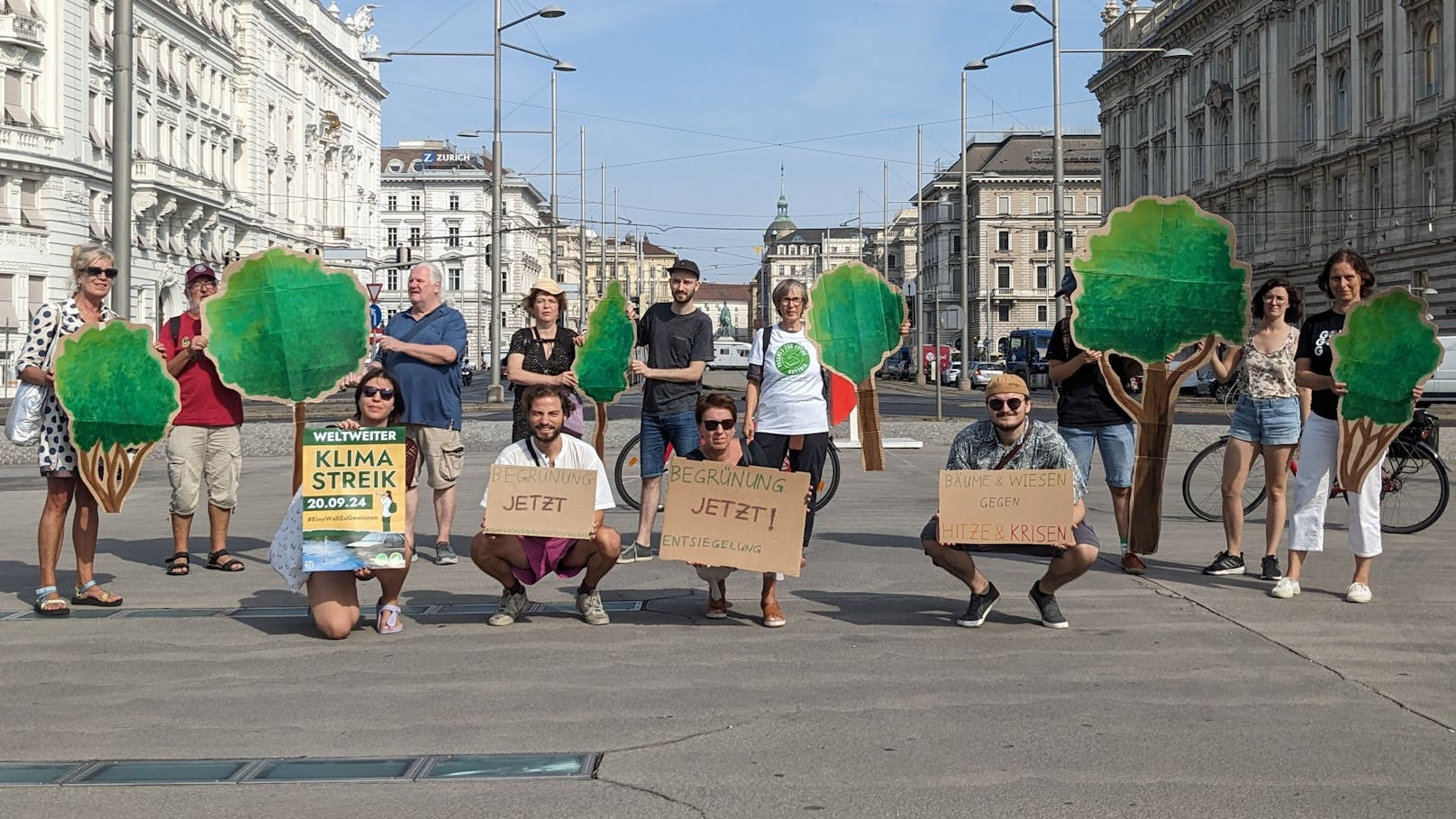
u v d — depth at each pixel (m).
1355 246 54.69
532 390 7.43
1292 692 5.94
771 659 6.66
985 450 7.45
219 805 4.53
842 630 7.39
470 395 48.88
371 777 4.81
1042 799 4.52
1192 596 8.34
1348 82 55.81
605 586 8.88
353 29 86.00
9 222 46.56
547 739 5.27
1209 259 9.09
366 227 89.88
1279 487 9.03
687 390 10.05
